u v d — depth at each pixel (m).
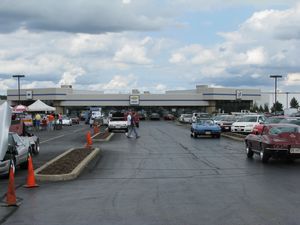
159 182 13.95
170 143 30.89
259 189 12.52
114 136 39.53
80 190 12.61
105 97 111.44
